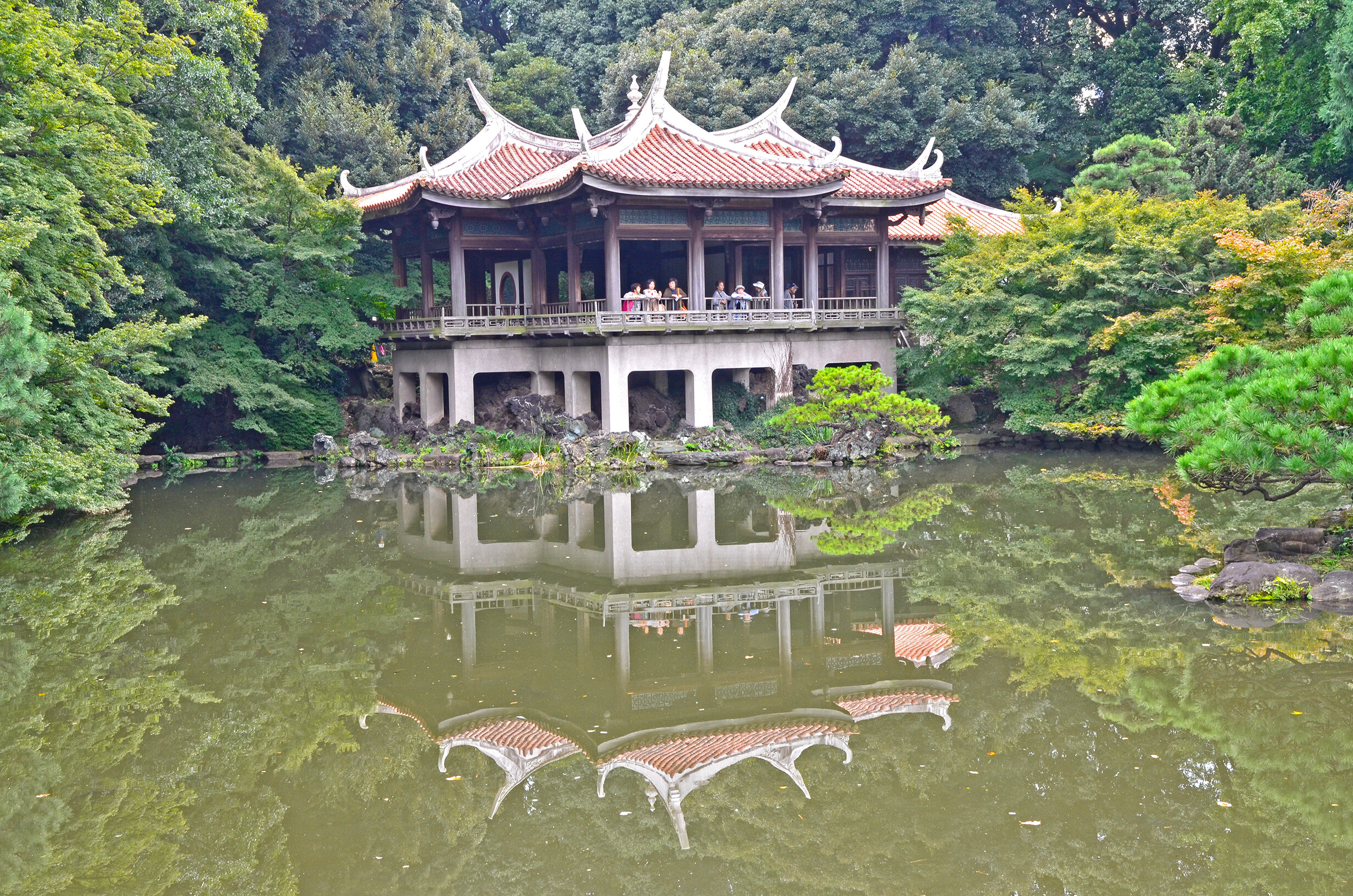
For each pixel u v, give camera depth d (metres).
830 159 38.81
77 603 17.36
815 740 11.55
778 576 18.77
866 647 14.57
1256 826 9.21
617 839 9.59
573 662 14.21
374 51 55.41
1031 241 36.59
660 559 20.61
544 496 29.08
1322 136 54.25
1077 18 63.53
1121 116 60.91
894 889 8.52
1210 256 32.12
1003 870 8.70
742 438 36.22
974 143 55.47
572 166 35.72
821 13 57.44
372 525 24.72
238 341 39.62
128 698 12.87
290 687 13.27
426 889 8.68
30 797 10.30
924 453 36.31
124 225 29.50
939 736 11.33
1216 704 11.74
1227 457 14.12
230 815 9.98
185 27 37.81
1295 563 16.50
